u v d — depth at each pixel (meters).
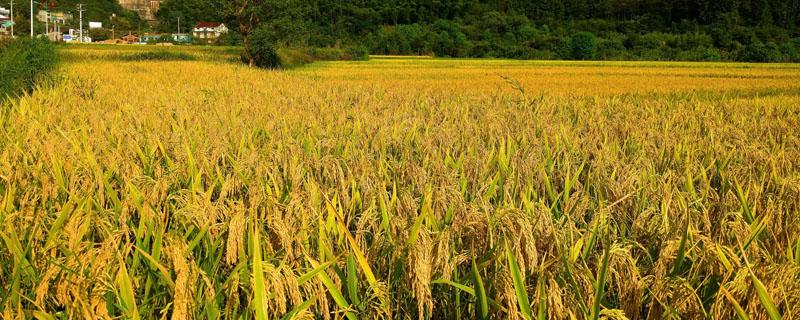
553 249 3.89
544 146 9.11
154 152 7.37
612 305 3.82
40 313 3.19
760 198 5.46
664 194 5.32
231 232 3.62
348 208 5.06
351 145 8.41
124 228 3.99
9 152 7.19
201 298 3.38
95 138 8.52
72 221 3.85
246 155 7.12
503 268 3.38
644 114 15.34
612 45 99.88
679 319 3.22
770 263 3.48
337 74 43.59
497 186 6.12
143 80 24.62
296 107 15.47
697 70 57.88
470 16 142.62
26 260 3.68
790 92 29.33
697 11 132.88
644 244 4.39
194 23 187.12
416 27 128.75
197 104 15.23
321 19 126.56
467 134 10.01
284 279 3.21
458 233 4.26
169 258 3.60
